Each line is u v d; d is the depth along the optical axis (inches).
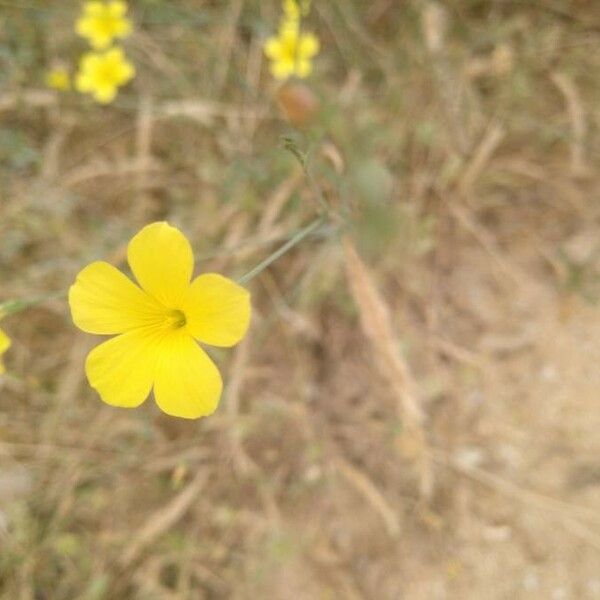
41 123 7.9
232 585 6.6
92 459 6.9
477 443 6.5
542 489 6.3
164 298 3.7
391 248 6.7
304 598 6.4
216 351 6.7
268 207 6.9
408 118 7.3
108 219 7.5
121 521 6.8
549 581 6.1
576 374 6.5
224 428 6.8
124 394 3.8
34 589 6.7
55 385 7.2
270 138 7.4
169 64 7.7
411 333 6.8
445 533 6.4
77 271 6.9
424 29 7.2
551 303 6.8
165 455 6.8
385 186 6.4
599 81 7.3
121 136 7.8
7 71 7.6
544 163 7.2
